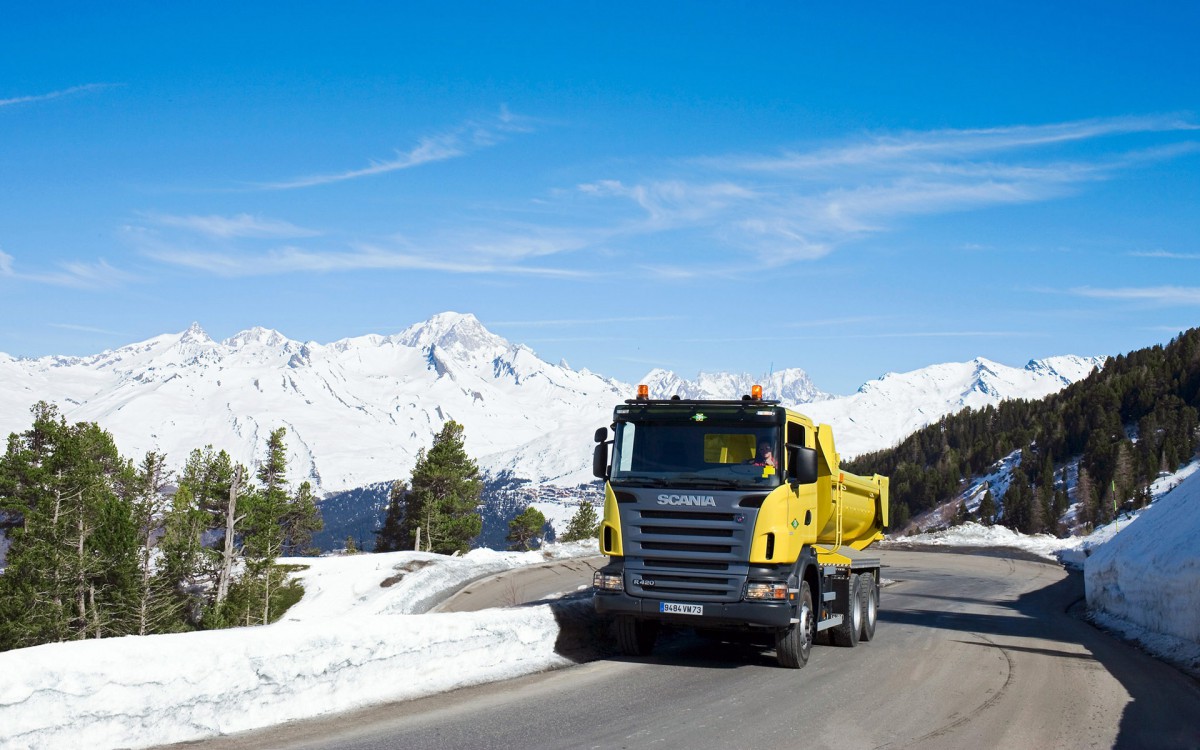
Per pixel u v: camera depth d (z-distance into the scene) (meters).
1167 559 17.81
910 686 11.23
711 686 10.78
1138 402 135.38
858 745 8.08
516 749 7.57
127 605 47.53
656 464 12.27
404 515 79.62
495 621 11.57
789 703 9.85
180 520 54.72
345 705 9.16
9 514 55.81
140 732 7.46
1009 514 115.62
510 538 86.44
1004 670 12.95
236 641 8.34
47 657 7.09
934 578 37.72
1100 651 15.80
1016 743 8.43
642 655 13.34
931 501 141.38
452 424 74.19
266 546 50.38
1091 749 8.33
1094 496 110.12
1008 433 152.38
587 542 54.75
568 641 12.93
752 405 12.20
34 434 56.12
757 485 11.80
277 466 71.56
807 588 12.73
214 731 7.96
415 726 8.39
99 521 48.94
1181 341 144.75
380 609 34.62
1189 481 22.72
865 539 18.53
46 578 46.44
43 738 6.88
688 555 11.77
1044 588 33.38
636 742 7.90
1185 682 12.62
